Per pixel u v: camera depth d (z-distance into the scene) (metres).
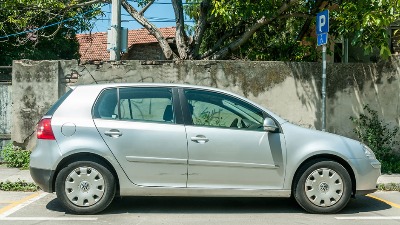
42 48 20.47
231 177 6.64
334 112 11.02
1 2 13.46
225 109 6.83
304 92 10.98
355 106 11.05
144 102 6.79
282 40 13.77
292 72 10.95
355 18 10.14
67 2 13.94
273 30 13.92
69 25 19.27
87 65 10.85
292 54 13.45
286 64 10.95
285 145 6.72
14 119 10.84
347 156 6.81
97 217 6.56
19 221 6.35
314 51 13.21
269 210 7.10
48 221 6.35
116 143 6.56
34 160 6.64
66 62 10.84
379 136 10.95
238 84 10.91
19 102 10.84
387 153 10.94
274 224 6.27
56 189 6.57
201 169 6.61
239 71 10.91
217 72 10.88
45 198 7.91
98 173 6.59
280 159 6.70
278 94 10.95
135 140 6.58
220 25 14.19
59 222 6.29
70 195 6.57
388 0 9.66
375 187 7.03
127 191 6.60
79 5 13.72
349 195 6.80
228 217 6.65
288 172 6.70
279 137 6.74
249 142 6.67
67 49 21.73
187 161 6.59
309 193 6.75
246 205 7.41
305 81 10.97
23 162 10.57
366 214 6.90
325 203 6.77
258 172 6.68
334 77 11.02
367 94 11.05
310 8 12.86
